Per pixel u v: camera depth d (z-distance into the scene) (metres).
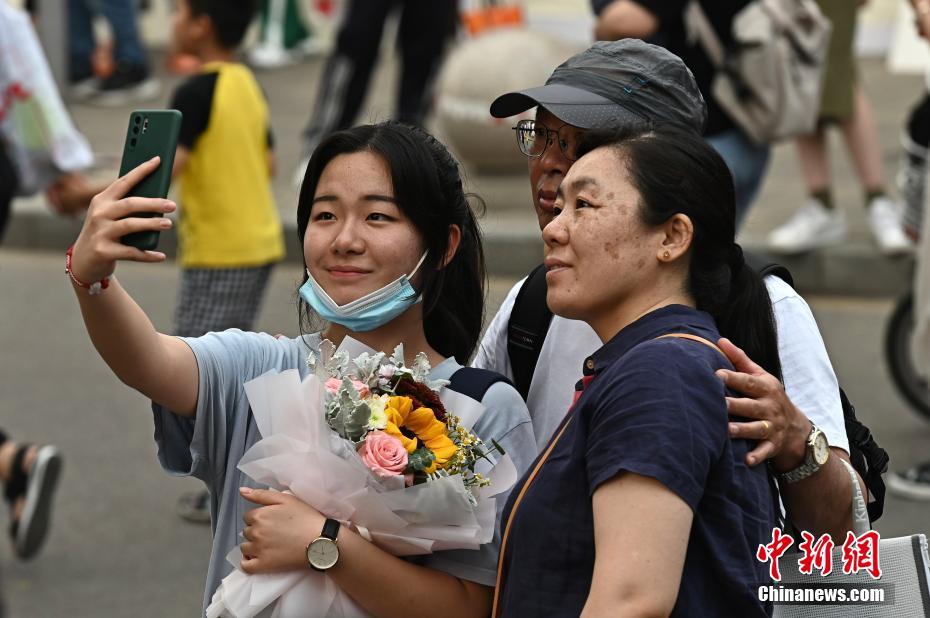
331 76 28.31
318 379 7.11
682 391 5.75
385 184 7.41
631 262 6.23
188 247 16.27
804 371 7.36
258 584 6.83
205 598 7.30
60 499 16.94
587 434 5.98
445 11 29.20
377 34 28.19
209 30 16.36
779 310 7.46
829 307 23.97
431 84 29.70
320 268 7.50
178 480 17.52
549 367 8.21
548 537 5.98
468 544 6.94
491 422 7.39
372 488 6.84
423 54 29.34
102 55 38.50
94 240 6.62
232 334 7.56
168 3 43.62
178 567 15.17
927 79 17.59
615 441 5.73
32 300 25.25
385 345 7.66
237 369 7.39
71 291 25.77
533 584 6.00
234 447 7.31
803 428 6.45
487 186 28.72
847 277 24.50
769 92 18.17
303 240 7.70
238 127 16.11
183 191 16.16
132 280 25.94
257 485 7.23
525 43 28.56
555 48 28.81
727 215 6.35
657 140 6.32
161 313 24.33
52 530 16.06
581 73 7.64
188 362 7.22
